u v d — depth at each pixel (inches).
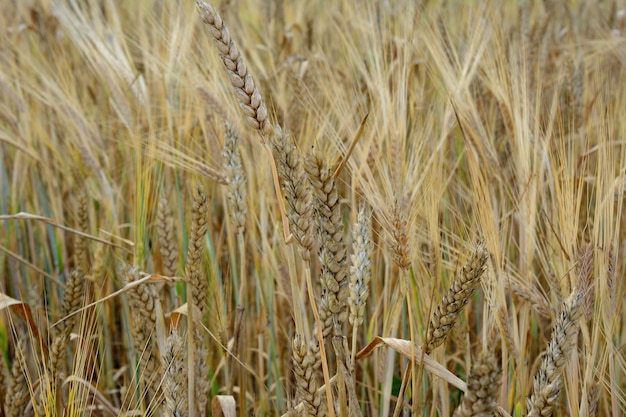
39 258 221.1
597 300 106.3
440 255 119.6
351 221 153.6
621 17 319.6
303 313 122.5
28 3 319.9
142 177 138.5
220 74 182.4
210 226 168.4
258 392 167.2
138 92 180.7
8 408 105.0
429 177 127.8
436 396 114.3
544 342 150.0
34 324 109.8
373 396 152.8
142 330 110.9
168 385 92.5
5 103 228.8
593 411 107.1
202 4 78.4
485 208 111.3
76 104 199.2
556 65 241.9
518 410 110.7
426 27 186.1
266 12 300.5
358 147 139.6
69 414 95.7
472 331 153.7
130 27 256.4
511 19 308.2
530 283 122.4
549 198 152.1
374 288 147.3
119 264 168.7
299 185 78.7
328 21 318.3
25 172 219.3
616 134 161.6
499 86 161.3
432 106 174.2
